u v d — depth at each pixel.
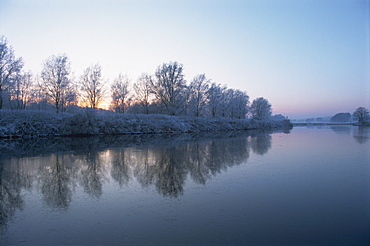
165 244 4.17
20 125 24.08
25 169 9.99
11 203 6.30
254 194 6.83
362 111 93.44
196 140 23.34
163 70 45.78
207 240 4.29
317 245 4.10
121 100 46.84
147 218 5.27
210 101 55.19
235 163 11.24
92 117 28.77
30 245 4.20
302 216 5.31
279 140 23.20
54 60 32.16
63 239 4.39
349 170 9.73
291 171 9.59
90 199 6.54
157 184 7.88
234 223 4.98
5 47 28.30
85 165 10.76
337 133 34.91
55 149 15.81
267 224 4.92
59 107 33.78
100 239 4.38
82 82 37.38
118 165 10.75
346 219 5.13
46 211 5.74
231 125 53.50
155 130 35.03
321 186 7.57
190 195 6.78
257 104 85.94
